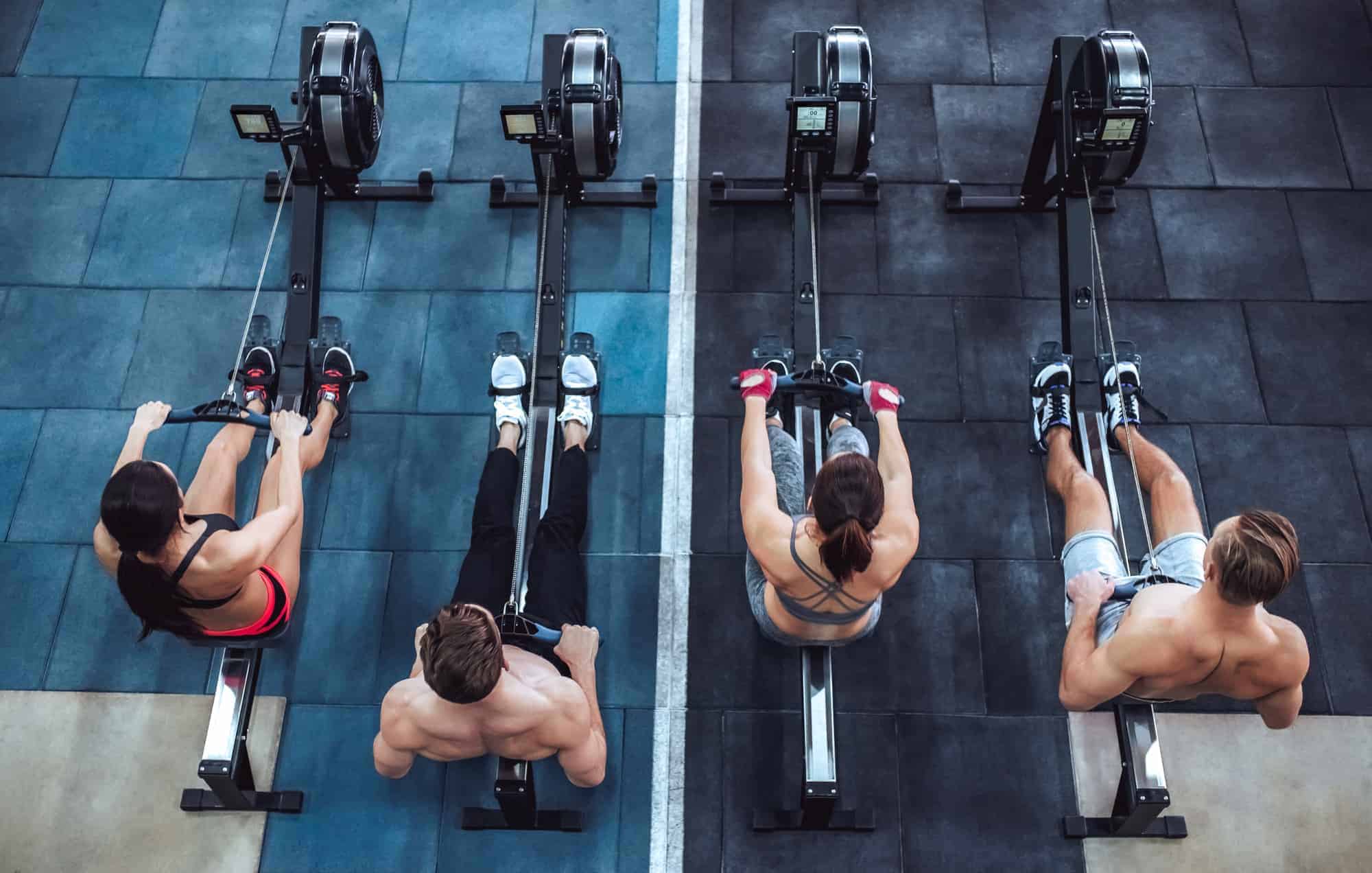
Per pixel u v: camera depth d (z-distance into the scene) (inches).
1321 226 155.3
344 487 139.2
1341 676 128.8
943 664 129.3
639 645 130.2
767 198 155.3
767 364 136.0
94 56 169.0
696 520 137.1
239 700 115.9
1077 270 135.8
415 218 156.6
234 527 102.4
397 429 142.9
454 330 149.2
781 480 115.5
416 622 132.0
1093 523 116.2
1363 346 147.3
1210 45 169.2
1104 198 156.4
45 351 148.2
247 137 127.0
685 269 152.3
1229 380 145.6
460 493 139.3
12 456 141.6
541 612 112.8
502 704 94.3
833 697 124.4
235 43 170.2
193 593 97.0
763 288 151.1
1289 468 140.4
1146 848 120.2
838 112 132.0
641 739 125.4
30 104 165.0
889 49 169.2
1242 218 155.9
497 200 155.9
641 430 142.3
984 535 136.0
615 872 119.8
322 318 142.3
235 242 155.9
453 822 122.2
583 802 122.6
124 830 121.6
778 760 124.4
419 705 97.0
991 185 158.9
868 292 151.1
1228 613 86.7
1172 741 125.5
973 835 121.2
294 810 121.7
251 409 133.4
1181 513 116.8
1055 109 135.9
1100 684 96.7
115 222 156.9
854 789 123.2
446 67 167.8
